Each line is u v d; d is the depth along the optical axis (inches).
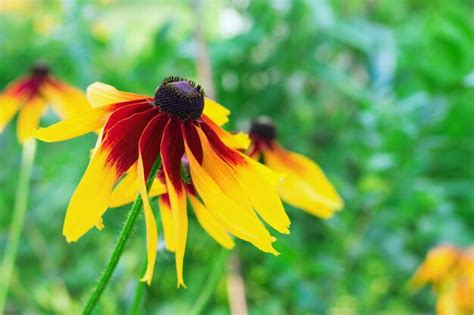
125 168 15.0
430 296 35.9
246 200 15.3
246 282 35.0
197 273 35.9
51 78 26.3
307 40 40.9
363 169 39.0
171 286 36.0
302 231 34.9
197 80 38.4
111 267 15.2
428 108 34.5
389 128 35.0
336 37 41.2
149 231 14.1
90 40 40.0
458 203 39.3
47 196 38.1
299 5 40.6
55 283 35.3
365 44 40.4
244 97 40.9
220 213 15.0
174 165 15.2
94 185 14.5
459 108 38.9
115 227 35.6
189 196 17.2
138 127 15.4
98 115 15.6
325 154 38.9
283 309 33.4
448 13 35.7
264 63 40.9
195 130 15.6
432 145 34.9
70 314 35.2
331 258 31.9
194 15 37.4
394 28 44.9
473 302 28.6
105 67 41.4
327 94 42.1
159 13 47.2
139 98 16.3
